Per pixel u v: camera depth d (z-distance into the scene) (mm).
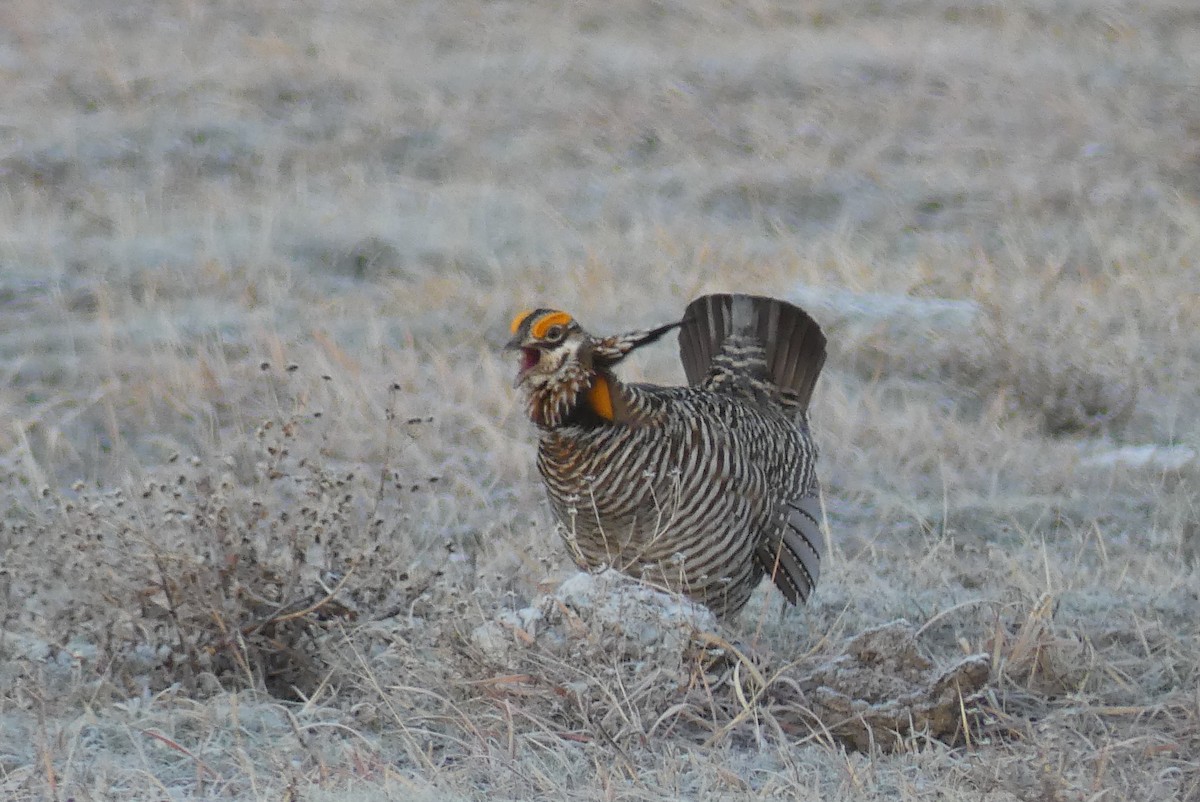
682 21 67688
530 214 47750
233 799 16484
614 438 19625
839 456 30781
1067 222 48250
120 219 45281
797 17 68500
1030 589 22859
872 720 18484
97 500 21562
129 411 31766
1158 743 18062
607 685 18156
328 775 16828
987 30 66875
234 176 51156
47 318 38062
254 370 33375
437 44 64875
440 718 18172
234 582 19625
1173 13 68875
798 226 48438
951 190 50719
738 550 20531
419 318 38406
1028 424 33281
